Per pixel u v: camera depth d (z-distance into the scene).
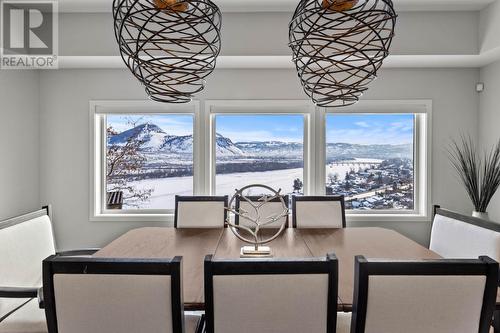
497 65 2.88
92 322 1.07
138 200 3.34
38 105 3.18
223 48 2.71
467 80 3.14
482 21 2.68
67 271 1.05
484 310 1.04
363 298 1.03
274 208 2.58
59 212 3.22
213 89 3.17
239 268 1.03
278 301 1.04
